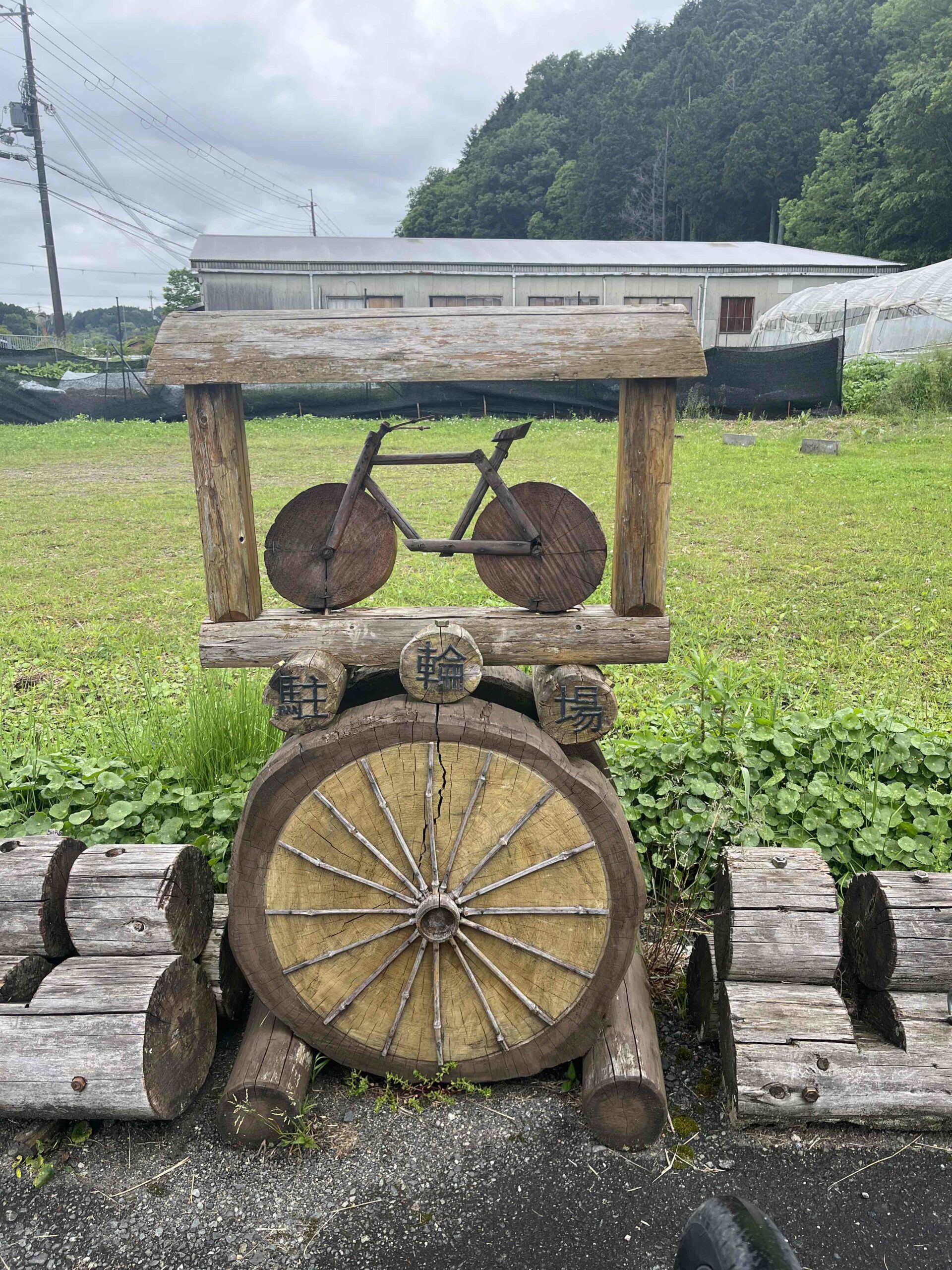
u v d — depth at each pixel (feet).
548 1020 8.46
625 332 7.70
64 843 9.00
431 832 8.21
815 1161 8.02
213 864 11.41
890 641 20.35
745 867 8.96
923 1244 7.23
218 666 8.63
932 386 61.16
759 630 21.36
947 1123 8.12
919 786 12.52
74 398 71.15
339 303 79.66
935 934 8.35
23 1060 7.76
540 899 8.34
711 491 39.52
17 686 18.86
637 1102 8.01
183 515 38.65
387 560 8.57
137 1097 7.74
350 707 8.93
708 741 12.92
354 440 59.57
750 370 64.28
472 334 7.77
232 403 8.11
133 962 8.37
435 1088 8.77
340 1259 7.16
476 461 8.36
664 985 10.32
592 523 8.31
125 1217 7.55
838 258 91.71
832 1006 8.41
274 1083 8.10
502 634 8.46
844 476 42.16
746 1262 4.61
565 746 8.86
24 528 35.91
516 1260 7.13
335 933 8.43
